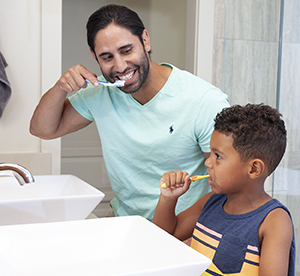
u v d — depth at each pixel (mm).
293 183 1907
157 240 732
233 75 1923
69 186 1300
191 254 649
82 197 1007
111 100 1186
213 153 851
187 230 997
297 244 1892
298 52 1854
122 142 1174
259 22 1921
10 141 1558
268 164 807
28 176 847
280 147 813
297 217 1896
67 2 2105
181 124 1104
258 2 1916
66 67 2145
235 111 831
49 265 735
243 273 786
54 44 1572
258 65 1942
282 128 825
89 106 1233
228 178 814
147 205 1195
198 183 1183
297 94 1866
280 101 1923
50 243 767
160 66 1146
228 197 880
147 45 1075
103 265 749
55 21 1565
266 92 1943
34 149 1597
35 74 1577
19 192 1280
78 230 793
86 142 2211
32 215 973
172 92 1110
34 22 1556
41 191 1306
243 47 1919
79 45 2158
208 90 1110
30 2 1541
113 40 976
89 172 2232
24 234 756
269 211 794
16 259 726
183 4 2105
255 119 804
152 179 1187
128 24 989
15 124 1560
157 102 1116
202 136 1105
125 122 1166
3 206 927
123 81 1023
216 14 1874
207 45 1866
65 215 1015
